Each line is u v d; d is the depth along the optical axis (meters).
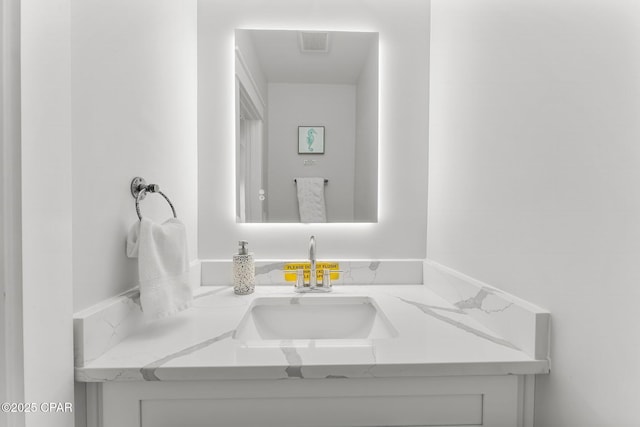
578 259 0.60
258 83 1.36
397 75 1.36
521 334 0.73
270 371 0.67
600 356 0.56
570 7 0.62
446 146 1.17
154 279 0.82
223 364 0.68
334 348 0.76
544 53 0.69
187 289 0.92
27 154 0.55
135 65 0.88
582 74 0.59
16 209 0.53
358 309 1.17
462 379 0.71
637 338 0.50
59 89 0.61
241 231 1.35
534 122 0.72
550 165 0.67
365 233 1.36
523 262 0.75
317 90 1.38
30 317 0.56
